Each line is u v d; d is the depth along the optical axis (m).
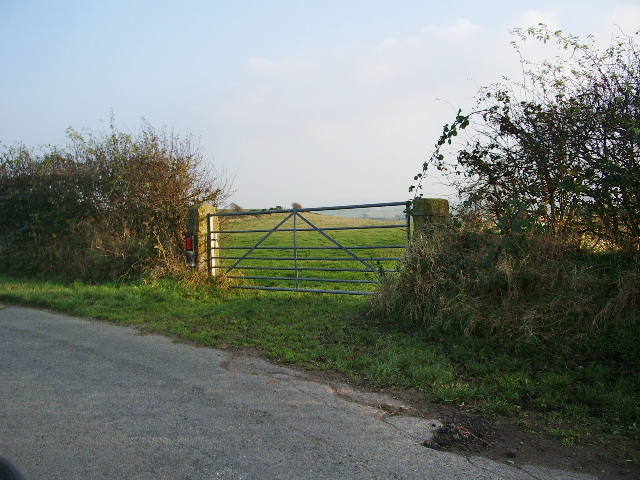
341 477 3.18
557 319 5.73
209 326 7.37
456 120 7.25
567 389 4.50
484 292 6.40
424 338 6.29
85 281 11.63
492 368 5.05
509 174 7.02
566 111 6.33
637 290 5.45
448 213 7.96
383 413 4.20
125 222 12.01
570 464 3.35
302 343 6.32
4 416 4.17
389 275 7.65
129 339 6.80
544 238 6.43
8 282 11.95
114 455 3.48
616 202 6.09
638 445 3.59
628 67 6.14
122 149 12.81
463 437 3.74
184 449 3.56
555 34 6.59
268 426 3.95
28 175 13.78
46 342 6.66
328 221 19.06
